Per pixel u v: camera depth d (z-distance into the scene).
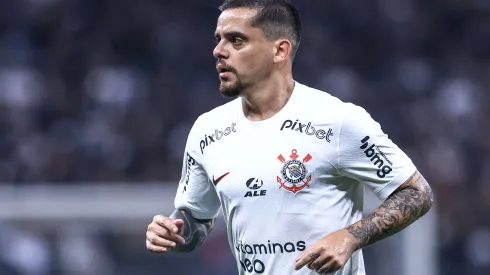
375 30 55.62
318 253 13.09
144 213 33.03
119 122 47.94
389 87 52.09
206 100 50.00
